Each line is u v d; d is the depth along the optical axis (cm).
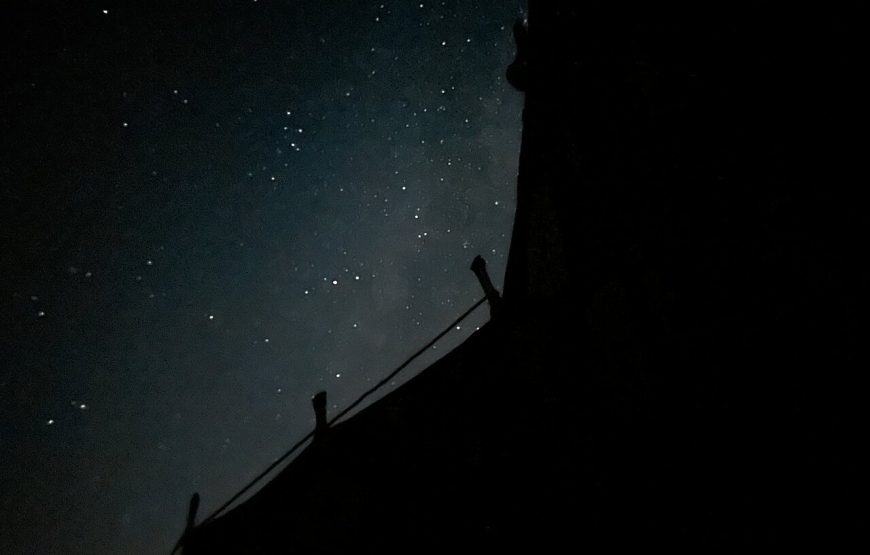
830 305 146
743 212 175
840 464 139
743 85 178
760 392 165
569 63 269
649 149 217
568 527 255
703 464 183
